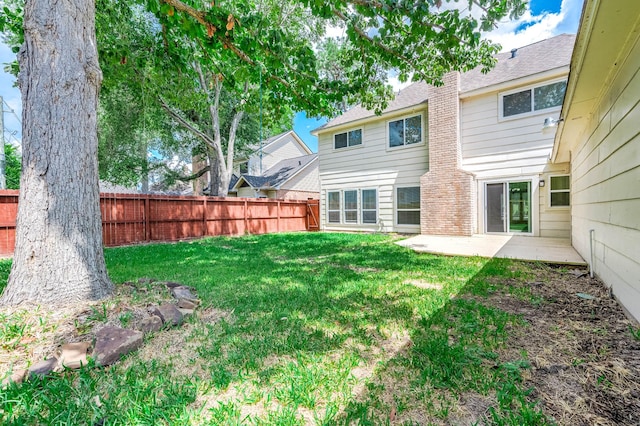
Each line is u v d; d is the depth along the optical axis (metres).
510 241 7.23
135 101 11.91
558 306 2.83
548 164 7.65
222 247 7.56
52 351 1.91
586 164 4.54
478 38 3.52
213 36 3.87
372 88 5.59
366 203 11.48
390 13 3.31
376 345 2.09
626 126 2.62
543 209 7.75
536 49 9.02
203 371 1.78
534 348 1.98
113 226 8.05
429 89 9.23
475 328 2.31
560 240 7.18
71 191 2.66
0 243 6.45
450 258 5.45
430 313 2.65
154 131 15.05
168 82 6.73
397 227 10.59
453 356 1.88
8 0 6.75
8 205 6.59
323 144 12.89
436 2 3.24
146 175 17.02
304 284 3.73
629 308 2.53
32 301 2.44
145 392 1.56
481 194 8.70
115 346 1.92
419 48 4.08
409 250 6.40
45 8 2.62
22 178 2.57
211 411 1.43
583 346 2.00
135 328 2.26
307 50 4.20
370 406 1.45
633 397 1.48
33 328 2.12
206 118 15.46
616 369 1.72
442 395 1.53
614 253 3.02
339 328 2.38
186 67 5.64
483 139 8.61
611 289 3.13
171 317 2.46
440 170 9.00
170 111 13.13
